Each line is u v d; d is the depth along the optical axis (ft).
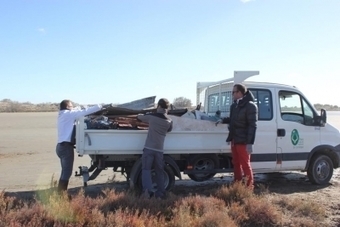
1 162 43.98
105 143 23.98
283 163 28.76
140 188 24.45
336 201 24.64
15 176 34.50
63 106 24.71
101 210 18.57
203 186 29.45
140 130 24.52
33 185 30.07
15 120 145.48
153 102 27.94
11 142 66.85
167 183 25.20
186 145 25.64
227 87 29.40
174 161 25.45
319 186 30.09
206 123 26.05
